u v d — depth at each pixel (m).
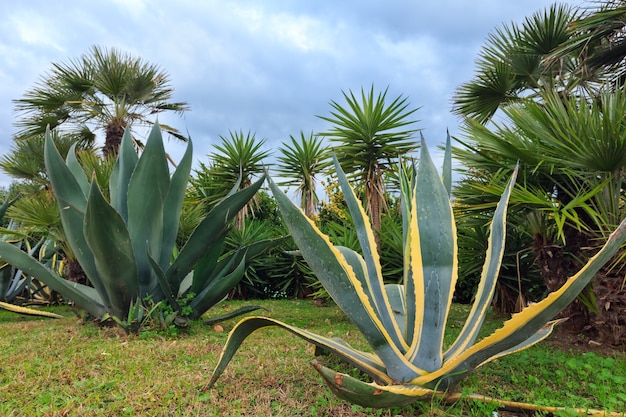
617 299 3.95
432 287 2.27
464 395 2.33
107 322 5.12
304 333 2.45
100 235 4.31
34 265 5.19
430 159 2.37
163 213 5.25
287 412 2.33
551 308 2.01
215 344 4.24
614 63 5.66
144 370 3.15
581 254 4.47
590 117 3.83
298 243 2.34
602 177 4.10
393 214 8.38
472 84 7.39
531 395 2.53
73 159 5.62
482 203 4.66
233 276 5.34
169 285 4.93
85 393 2.67
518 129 4.50
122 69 9.79
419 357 2.28
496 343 2.12
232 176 10.90
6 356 3.61
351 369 3.10
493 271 2.53
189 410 2.35
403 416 2.28
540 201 3.95
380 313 2.46
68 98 9.98
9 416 2.28
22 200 6.99
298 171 9.60
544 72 7.15
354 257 2.83
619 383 2.70
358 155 6.80
